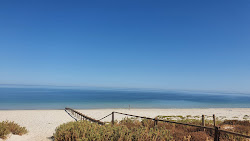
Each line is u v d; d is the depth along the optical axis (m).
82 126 9.05
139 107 54.50
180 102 82.75
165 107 56.50
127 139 6.52
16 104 56.31
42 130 14.65
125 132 7.22
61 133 8.50
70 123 11.12
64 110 38.66
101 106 54.78
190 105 67.12
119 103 67.75
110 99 89.94
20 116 26.92
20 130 11.19
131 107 53.84
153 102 77.50
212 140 7.13
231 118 25.39
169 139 6.75
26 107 48.12
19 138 9.95
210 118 24.80
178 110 43.34
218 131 5.01
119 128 7.54
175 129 9.30
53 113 31.78
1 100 70.19
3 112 32.56
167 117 25.94
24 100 71.56
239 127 10.98
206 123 12.66
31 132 13.19
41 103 61.03
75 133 7.85
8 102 62.59
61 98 88.69
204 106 64.00
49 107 48.78
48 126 17.39
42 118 24.98
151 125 10.48
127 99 93.56
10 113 30.92
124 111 37.50
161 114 32.50
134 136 6.82
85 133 7.71
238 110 45.88
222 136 7.55
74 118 25.64
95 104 61.50
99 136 6.78
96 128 8.45
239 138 7.16
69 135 8.08
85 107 50.72
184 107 58.12
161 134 6.98
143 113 33.69
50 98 86.56
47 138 10.74
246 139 7.21
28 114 29.66
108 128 8.01
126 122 12.96
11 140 9.11
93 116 28.06
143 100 89.62
